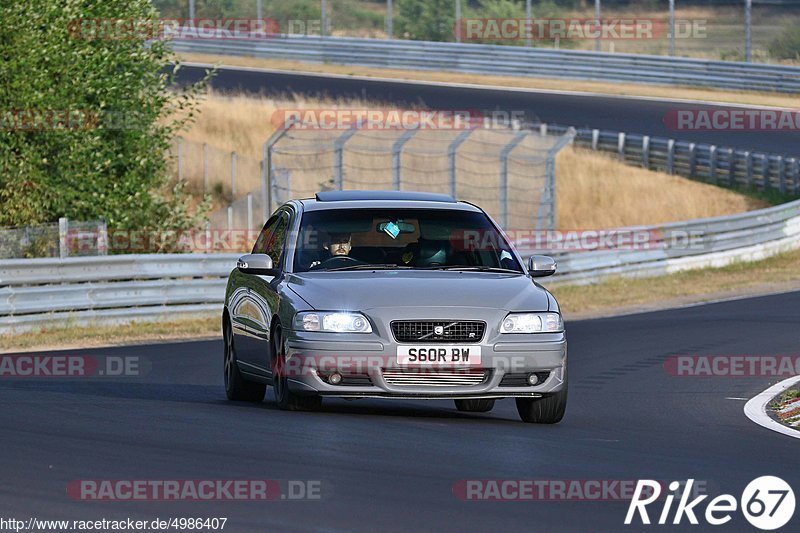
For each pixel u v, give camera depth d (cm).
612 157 12406
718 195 11881
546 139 12244
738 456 2648
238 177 10681
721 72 14562
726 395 3988
